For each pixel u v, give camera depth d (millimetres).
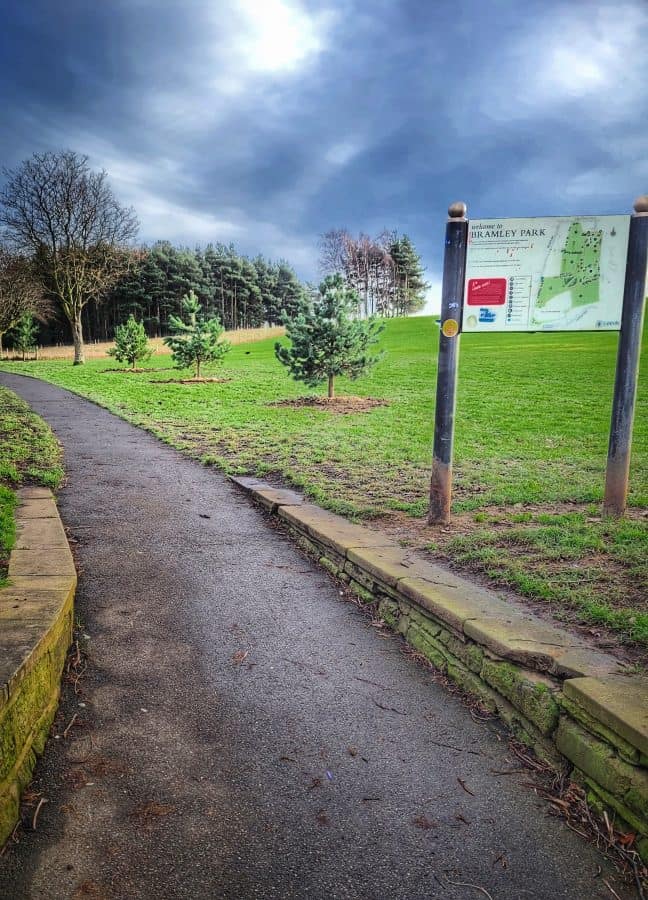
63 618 3588
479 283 5789
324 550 5559
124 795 2652
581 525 5637
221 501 7547
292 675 3713
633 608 3873
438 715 3338
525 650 3168
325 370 16297
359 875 2285
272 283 116875
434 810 2635
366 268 92750
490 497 6820
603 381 18547
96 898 2131
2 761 2424
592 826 2537
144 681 3584
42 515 6184
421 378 21344
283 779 2799
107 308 84875
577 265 5676
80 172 38812
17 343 51656
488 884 2262
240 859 2336
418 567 4594
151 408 16109
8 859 2281
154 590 4875
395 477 8094
